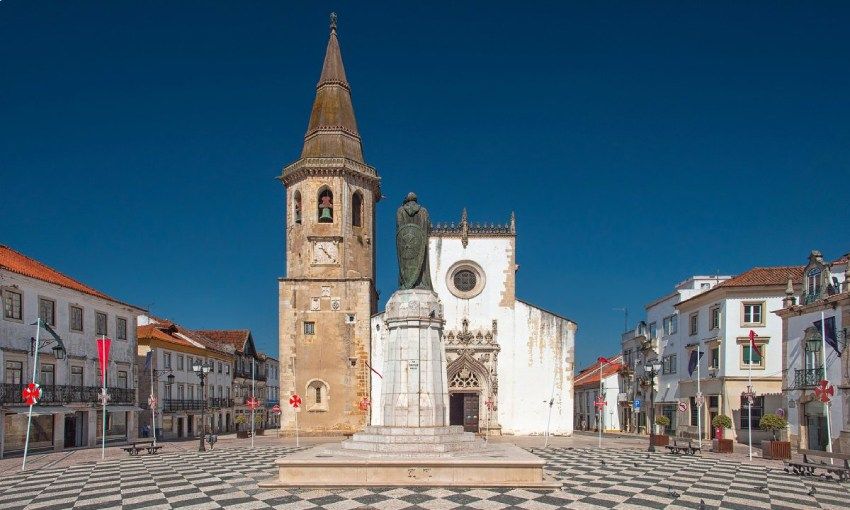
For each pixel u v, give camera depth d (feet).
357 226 166.81
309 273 159.94
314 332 157.48
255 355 273.33
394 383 67.77
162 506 52.75
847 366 96.84
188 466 83.25
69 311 131.64
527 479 59.36
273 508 50.21
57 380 126.72
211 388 219.00
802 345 109.91
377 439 65.26
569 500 53.47
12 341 115.24
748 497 57.06
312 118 171.73
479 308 156.04
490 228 158.92
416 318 68.28
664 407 177.06
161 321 210.18
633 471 75.36
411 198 73.67
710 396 148.36
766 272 144.87
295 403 133.59
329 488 57.77
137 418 157.48
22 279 117.80
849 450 95.25
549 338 154.40
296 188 165.17
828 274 104.63
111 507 52.95
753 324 140.15
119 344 149.69
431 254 157.99
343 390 155.43
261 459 92.68
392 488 57.31
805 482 67.36
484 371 152.15
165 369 183.73
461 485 57.72
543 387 152.97
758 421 137.69
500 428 150.71
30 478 73.51
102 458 97.30
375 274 175.32
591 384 244.01
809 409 108.06
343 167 161.68
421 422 66.59
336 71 173.88
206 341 227.40
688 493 58.80
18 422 114.93
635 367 204.44
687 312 163.32
